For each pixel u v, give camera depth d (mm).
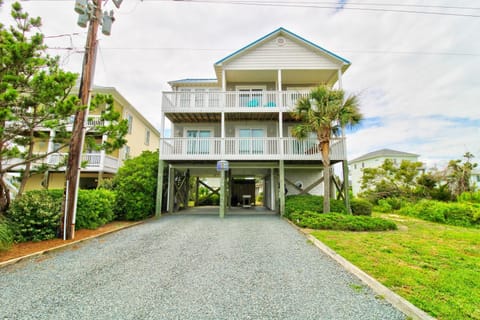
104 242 5871
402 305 2674
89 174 14812
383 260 4238
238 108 10922
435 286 3109
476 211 8602
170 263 4301
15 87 5250
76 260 4480
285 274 3768
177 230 7371
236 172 14422
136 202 9102
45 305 2777
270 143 10781
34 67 5621
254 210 13453
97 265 4199
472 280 3328
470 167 14484
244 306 2746
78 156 6227
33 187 14992
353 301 2867
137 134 18344
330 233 6680
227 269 3990
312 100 9031
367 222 7445
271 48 11664
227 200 14141
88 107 6379
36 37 5270
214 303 2820
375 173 17547
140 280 3525
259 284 3379
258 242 5871
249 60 11570
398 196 15234
